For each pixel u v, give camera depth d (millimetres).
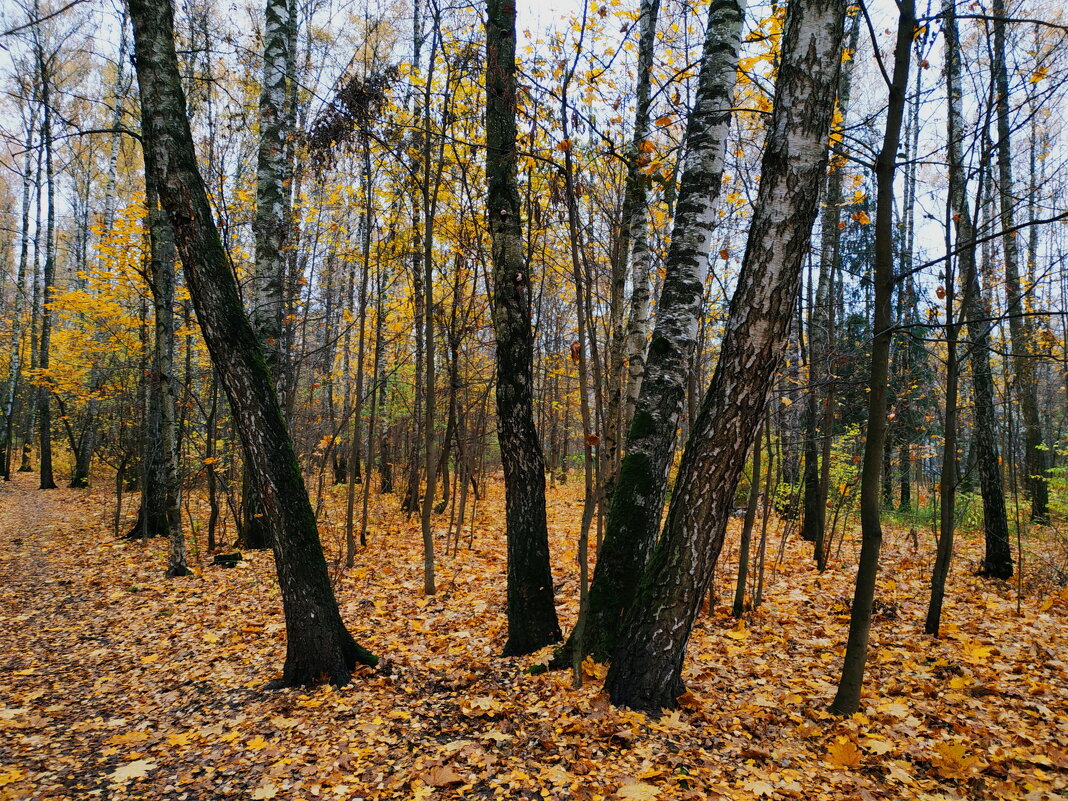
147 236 9531
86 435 19453
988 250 10094
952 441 5301
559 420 23062
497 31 5078
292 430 9750
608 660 4379
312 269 11969
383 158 7859
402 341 13109
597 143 5008
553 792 2984
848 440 11344
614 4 5734
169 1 4340
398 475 18812
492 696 4191
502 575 8047
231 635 6023
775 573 7680
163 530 11414
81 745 4008
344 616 6465
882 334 3613
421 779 3219
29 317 22688
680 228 4723
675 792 2887
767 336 3346
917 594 6777
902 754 3246
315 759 3578
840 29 3213
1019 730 3461
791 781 2975
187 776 3510
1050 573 7457
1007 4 5980
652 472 4586
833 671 4508
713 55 4777
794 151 3246
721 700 3957
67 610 7137
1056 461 13352
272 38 9180
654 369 4680
